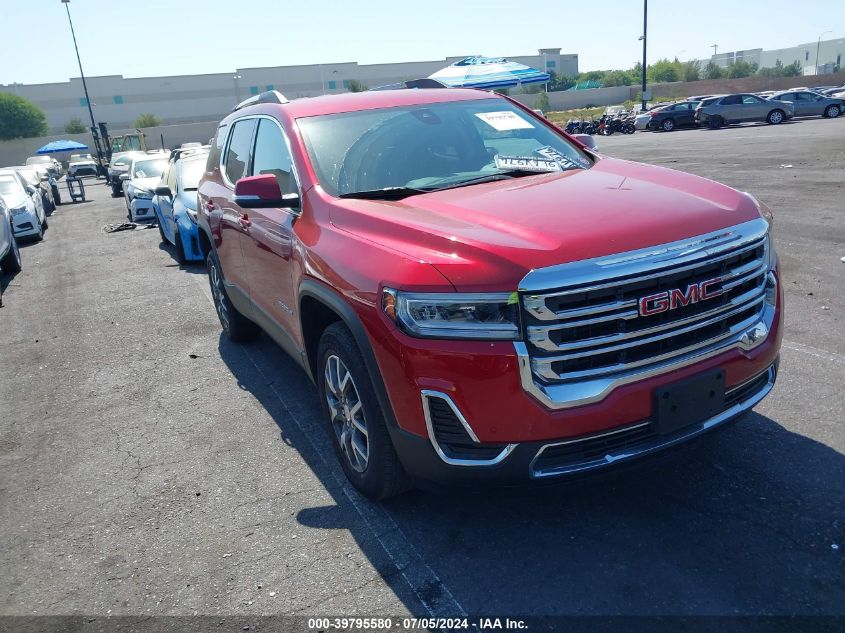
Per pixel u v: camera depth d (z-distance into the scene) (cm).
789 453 360
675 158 1912
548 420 268
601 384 270
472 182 377
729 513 317
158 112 9300
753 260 305
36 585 320
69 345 699
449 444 287
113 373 602
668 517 319
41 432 493
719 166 1603
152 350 654
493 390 269
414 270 285
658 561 291
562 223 288
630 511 326
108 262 1159
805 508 316
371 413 321
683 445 295
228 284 566
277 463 412
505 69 1828
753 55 14438
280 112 451
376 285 298
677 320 279
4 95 7994
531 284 262
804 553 288
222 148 579
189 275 988
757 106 3294
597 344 268
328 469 399
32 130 8131
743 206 317
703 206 306
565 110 7850
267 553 325
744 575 278
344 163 395
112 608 299
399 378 290
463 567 301
